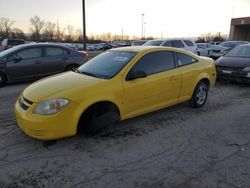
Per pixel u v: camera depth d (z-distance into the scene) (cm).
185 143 419
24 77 890
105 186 307
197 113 569
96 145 409
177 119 529
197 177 325
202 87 608
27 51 891
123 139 432
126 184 311
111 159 367
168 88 520
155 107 507
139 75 453
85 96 401
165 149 398
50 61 931
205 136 447
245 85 882
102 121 426
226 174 331
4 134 447
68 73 500
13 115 548
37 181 316
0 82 853
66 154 381
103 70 471
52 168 344
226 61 890
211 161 362
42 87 421
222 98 705
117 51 528
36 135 381
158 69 507
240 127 489
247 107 619
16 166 348
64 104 383
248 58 878
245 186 307
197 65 588
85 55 1034
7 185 309
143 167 347
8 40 2270
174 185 309
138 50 504
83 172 335
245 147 405
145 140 429
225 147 405
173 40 1383
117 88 435
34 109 383
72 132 394
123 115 455
